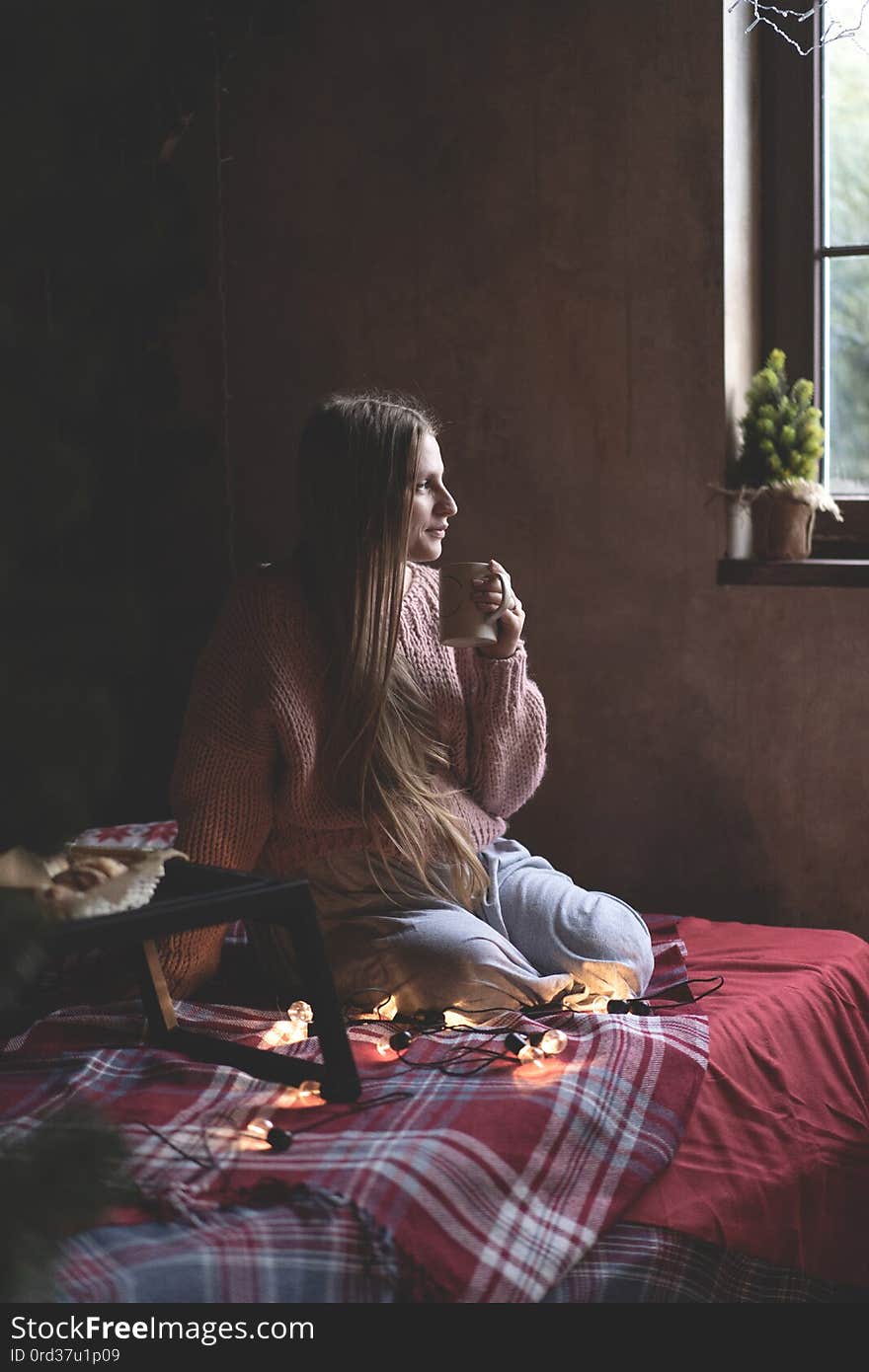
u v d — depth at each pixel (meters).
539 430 2.84
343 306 3.03
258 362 3.13
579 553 2.82
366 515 2.00
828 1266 1.88
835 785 2.61
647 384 2.73
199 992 2.11
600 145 2.73
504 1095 1.63
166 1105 1.59
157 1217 1.35
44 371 0.99
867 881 2.59
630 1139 1.65
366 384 3.01
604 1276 1.55
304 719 1.99
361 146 2.97
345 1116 1.58
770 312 2.78
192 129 2.99
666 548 2.74
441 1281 1.38
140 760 2.99
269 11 2.94
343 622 2.00
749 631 2.67
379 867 2.03
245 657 2.01
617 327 2.75
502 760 2.15
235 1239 1.31
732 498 2.69
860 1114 2.03
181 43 2.64
